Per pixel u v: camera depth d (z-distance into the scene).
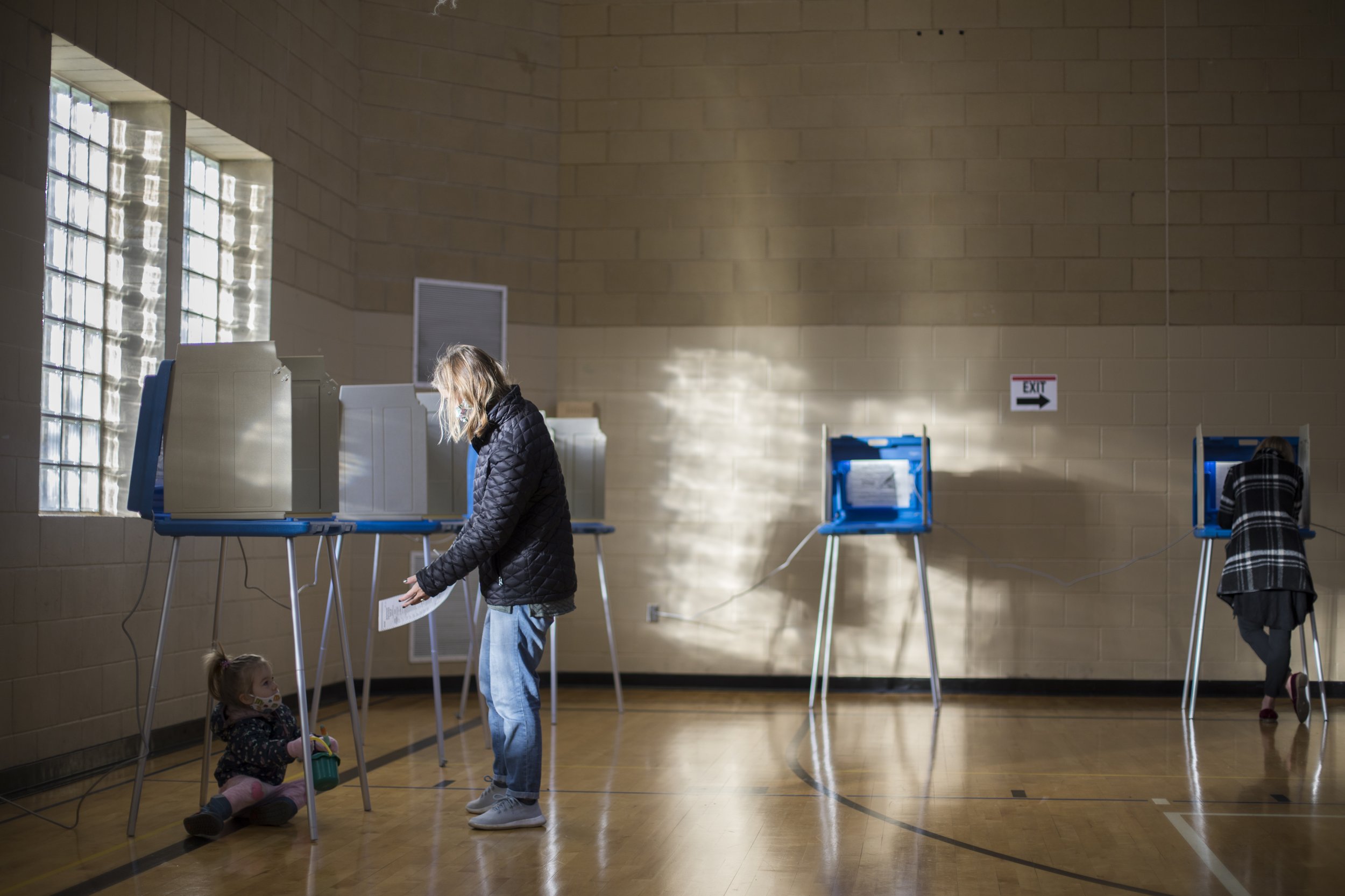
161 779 4.20
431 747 4.86
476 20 6.95
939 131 6.96
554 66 7.15
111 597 4.48
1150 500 6.75
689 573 6.95
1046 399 6.82
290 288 5.86
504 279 6.95
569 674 6.96
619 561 6.98
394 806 3.74
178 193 4.92
